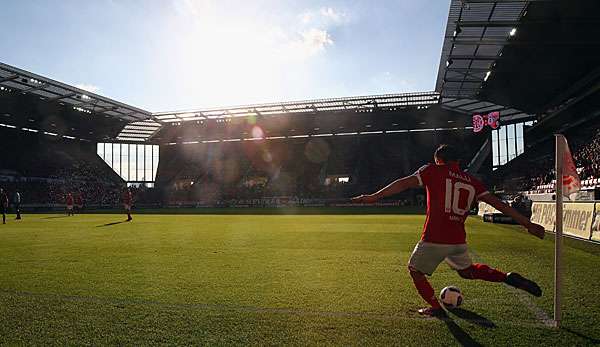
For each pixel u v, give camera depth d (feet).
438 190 14.57
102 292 19.25
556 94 119.75
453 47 88.17
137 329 14.06
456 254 14.73
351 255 30.66
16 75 113.09
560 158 14.57
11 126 164.86
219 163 204.85
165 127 188.44
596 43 80.33
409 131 192.03
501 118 161.27
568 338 12.96
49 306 16.93
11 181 154.20
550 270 24.88
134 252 32.65
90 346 12.57
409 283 20.94
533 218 58.59
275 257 29.86
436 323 14.44
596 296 18.28
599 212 39.37
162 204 171.01
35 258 29.68
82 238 43.42
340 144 199.62
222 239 42.11
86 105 146.51
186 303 17.25
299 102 153.48
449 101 142.61
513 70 100.63
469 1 68.28
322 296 18.30
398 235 45.42
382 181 174.70
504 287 19.94
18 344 12.76
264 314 15.64
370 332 13.56
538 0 66.49
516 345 12.38
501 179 144.05
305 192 176.55
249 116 171.12
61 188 164.96
